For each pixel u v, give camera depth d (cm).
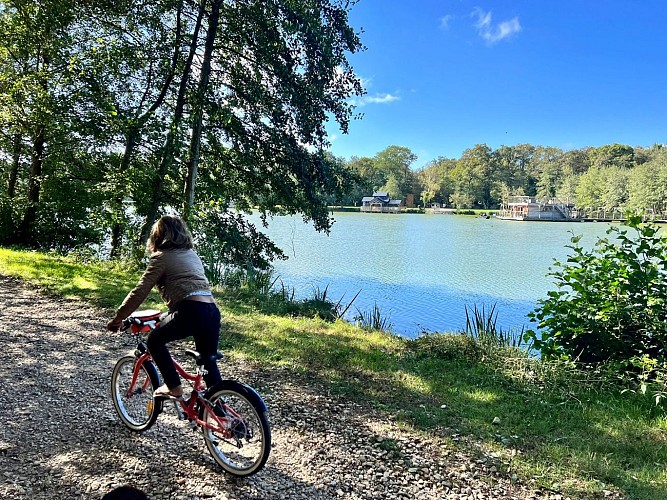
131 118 1246
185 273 316
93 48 1274
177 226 329
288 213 1606
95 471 314
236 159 1501
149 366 360
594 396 529
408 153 13262
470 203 11838
